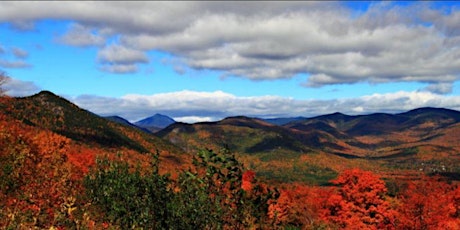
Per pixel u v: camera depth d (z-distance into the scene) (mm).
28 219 13266
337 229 39094
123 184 11633
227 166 10844
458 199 56219
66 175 17906
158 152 12297
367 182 50188
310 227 19250
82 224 11875
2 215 13461
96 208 12336
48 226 13070
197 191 10727
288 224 11891
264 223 10984
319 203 54844
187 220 10617
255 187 11109
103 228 11742
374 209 49656
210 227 10586
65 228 12375
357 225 47469
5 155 19781
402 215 51281
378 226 49500
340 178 52531
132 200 11445
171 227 10758
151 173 11664
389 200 54875
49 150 29422
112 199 11695
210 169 10766
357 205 50469
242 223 10688
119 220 11469
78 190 15508
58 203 15195
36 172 18859
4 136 22625
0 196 16203
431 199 56750
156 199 11117
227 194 10766
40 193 16500
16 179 17688
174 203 10859
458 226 49969
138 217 11078
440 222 50562
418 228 50594
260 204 10961
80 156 50594
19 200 15602
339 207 50344
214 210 10609
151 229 10945
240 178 10852
